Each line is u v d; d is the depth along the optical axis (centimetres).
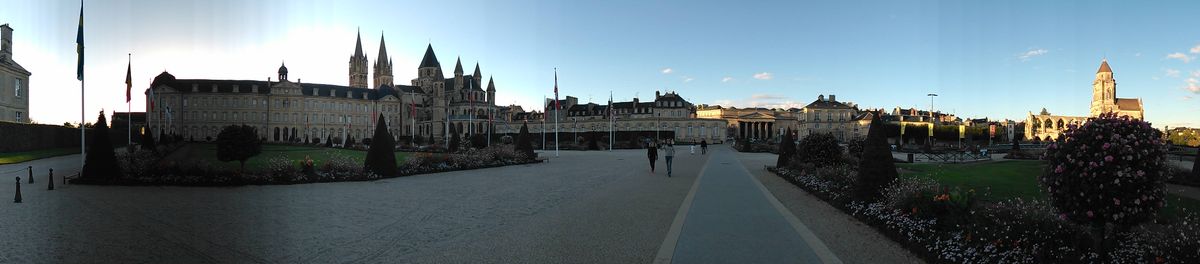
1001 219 904
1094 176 779
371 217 1309
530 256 915
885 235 1093
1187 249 682
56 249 964
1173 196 1664
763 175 2681
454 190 1945
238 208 1465
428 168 2831
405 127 16388
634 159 4378
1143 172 758
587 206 1509
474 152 3719
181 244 1002
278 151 5541
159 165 2222
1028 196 1662
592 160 4206
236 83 13900
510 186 2092
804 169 2308
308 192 1875
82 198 1684
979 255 845
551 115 15300
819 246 998
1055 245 818
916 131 11562
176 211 1407
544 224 1214
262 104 13838
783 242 1032
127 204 1545
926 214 1021
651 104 15388
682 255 928
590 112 15925
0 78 5356
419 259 893
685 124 13738
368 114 15550
